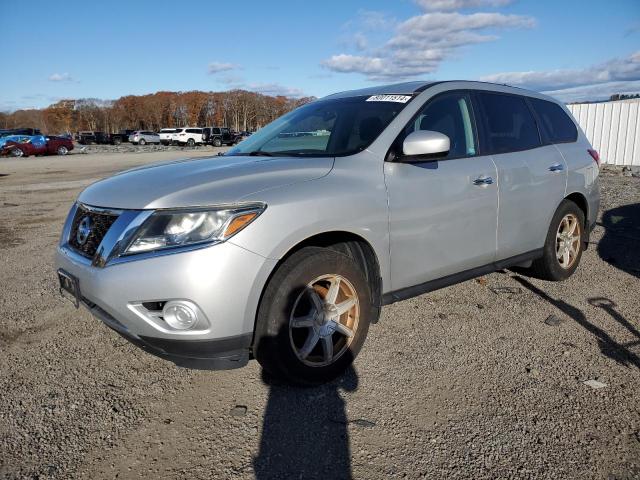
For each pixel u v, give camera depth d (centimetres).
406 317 416
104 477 236
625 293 468
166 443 260
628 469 236
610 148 1770
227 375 327
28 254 646
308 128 391
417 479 231
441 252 365
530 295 464
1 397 304
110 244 276
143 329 270
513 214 416
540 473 234
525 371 326
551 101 504
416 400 295
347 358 318
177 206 270
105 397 304
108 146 5375
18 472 240
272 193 283
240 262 265
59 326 408
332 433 266
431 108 377
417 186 343
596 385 307
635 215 847
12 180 1702
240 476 235
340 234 318
